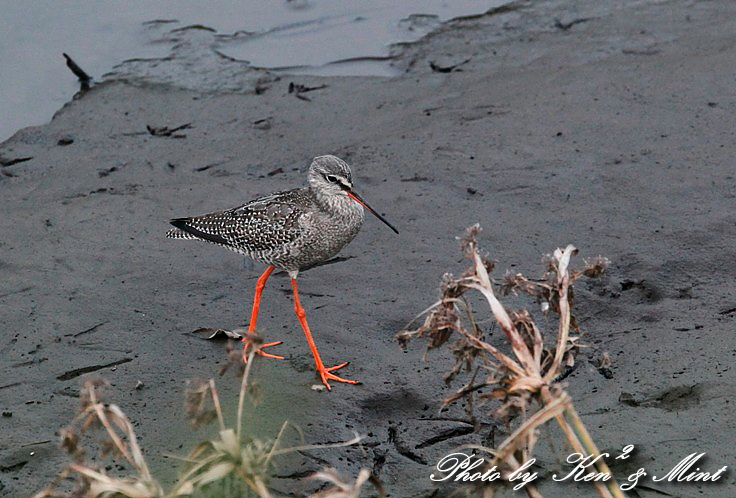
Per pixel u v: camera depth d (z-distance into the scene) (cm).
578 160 1562
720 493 901
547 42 2031
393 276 1318
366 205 1242
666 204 1414
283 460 996
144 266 1377
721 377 1042
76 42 2138
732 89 1734
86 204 1557
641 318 1186
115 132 1805
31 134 1806
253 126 1805
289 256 1202
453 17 2189
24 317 1261
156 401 1094
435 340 882
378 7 2261
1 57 2080
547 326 1183
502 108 1766
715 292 1218
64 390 1117
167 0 2314
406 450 1012
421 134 1705
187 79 1980
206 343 1207
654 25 2052
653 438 974
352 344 1188
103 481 777
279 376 1136
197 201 1548
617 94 1766
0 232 1480
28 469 990
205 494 921
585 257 1310
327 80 1959
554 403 760
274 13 2248
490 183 1527
